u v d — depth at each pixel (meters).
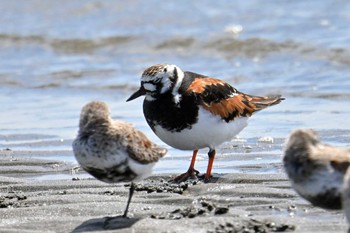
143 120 18.41
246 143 15.81
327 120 17.42
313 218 10.64
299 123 17.30
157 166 14.55
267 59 24.52
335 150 9.98
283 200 11.55
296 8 29.11
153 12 30.03
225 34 27.06
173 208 11.29
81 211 11.28
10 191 12.83
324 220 10.48
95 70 25.06
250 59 24.75
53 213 11.24
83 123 10.41
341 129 16.44
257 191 12.00
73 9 31.23
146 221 10.49
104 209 11.32
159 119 13.45
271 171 13.72
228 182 13.04
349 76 21.88
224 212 10.86
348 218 8.98
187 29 28.09
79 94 22.42
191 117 13.30
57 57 26.92
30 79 24.48
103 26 29.33
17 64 26.22
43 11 31.45
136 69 24.83
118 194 12.31
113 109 19.92
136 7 30.84
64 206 11.47
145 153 10.56
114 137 10.30
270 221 10.30
